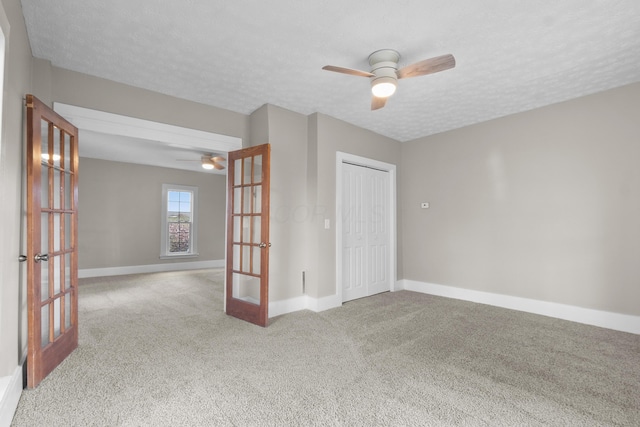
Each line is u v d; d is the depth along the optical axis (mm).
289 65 2795
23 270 2135
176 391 1989
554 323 3377
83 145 5250
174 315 3609
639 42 2422
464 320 3479
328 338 2920
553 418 1735
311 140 3971
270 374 2221
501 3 1999
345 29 2281
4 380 1731
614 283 3238
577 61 2711
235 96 3441
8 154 1756
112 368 2291
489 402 1888
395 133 4777
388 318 3543
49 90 2693
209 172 7812
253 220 3523
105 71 2889
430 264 4824
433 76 2969
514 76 2979
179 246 7422
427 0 1976
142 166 6840
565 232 3562
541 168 3746
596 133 3363
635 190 3137
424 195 4918
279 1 1993
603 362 2436
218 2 2006
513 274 3959
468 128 4414
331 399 1914
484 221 4234
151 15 2131
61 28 2262
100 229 6328
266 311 3232
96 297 4484
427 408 1824
